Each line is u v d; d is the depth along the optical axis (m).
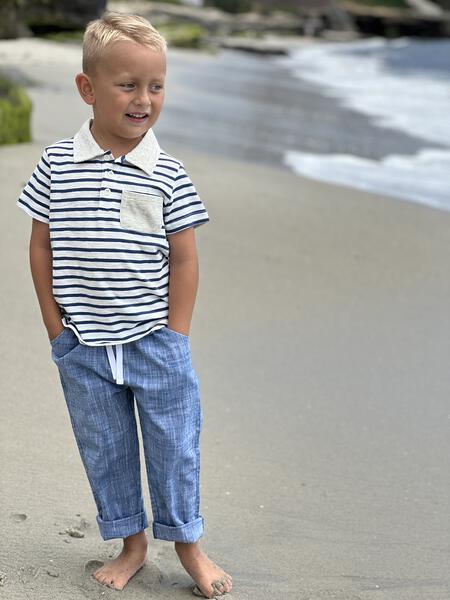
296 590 4.11
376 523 4.73
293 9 57.00
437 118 19.84
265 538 4.53
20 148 12.23
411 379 6.50
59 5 17.47
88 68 3.56
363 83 27.22
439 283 8.48
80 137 3.65
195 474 3.92
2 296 7.16
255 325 7.20
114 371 3.73
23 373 5.95
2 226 8.74
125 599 3.88
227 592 4.02
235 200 10.72
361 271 8.64
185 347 3.79
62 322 3.76
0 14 16.47
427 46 49.84
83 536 4.30
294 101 21.58
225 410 5.84
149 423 3.81
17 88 12.89
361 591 4.13
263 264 8.58
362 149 15.39
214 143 14.99
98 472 3.90
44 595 3.79
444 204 11.65
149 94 3.56
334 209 10.70
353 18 56.91
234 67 30.36
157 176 3.61
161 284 3.71
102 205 3.58
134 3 46.38
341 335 7.15
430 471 5.30
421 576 4.29
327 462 5.32
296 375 6.42
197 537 3.94
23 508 4.46
